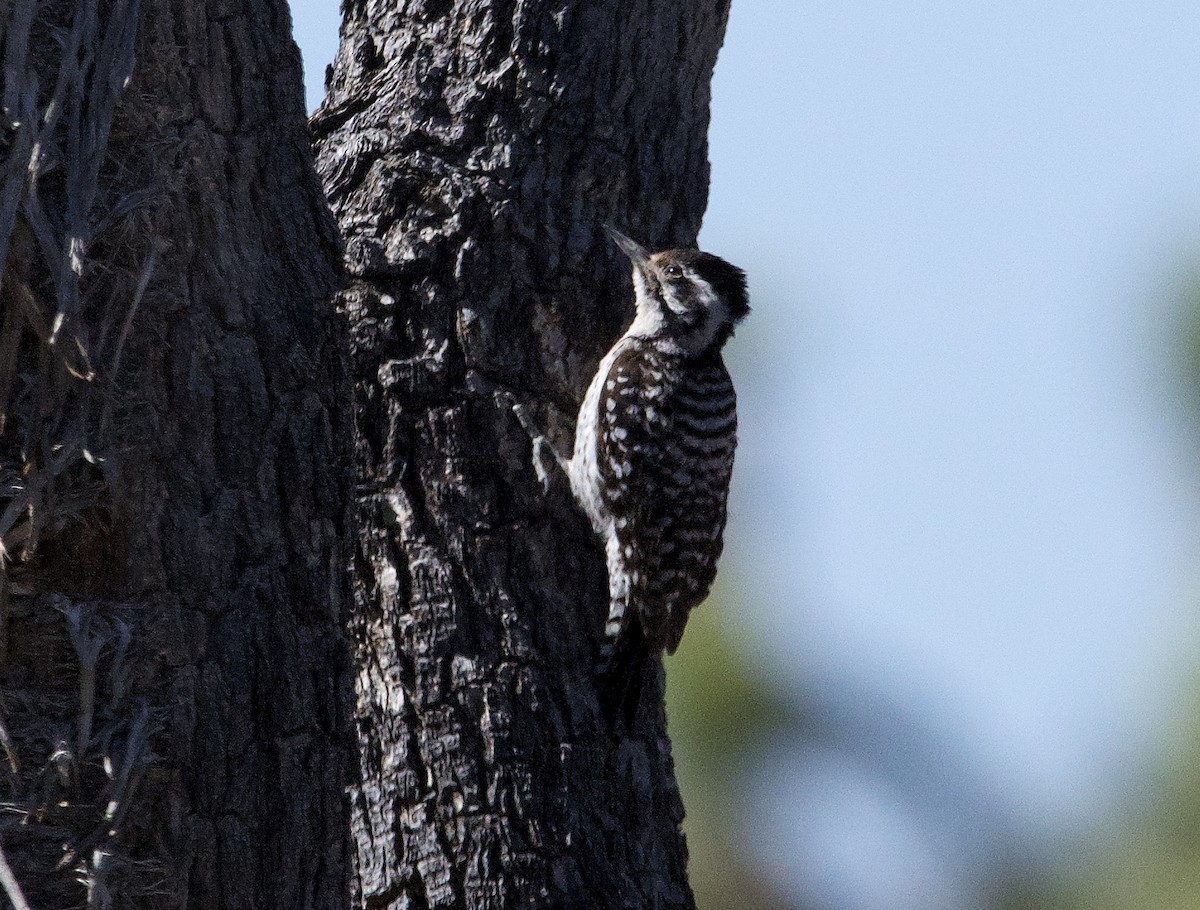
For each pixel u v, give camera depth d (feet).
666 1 35.86
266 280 25.02
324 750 24.49
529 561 33.37
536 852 31.22
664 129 36.22
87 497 22.00
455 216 33.91
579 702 32.91
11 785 21.21
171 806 22.13
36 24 22.30
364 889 31.68
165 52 23.77
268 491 24.25
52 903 21.12
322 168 35.32
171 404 23.11
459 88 34.83
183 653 22.61
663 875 33.17
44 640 21.65
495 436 33.47
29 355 21.81
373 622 32.65
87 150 22.38
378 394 33.42
